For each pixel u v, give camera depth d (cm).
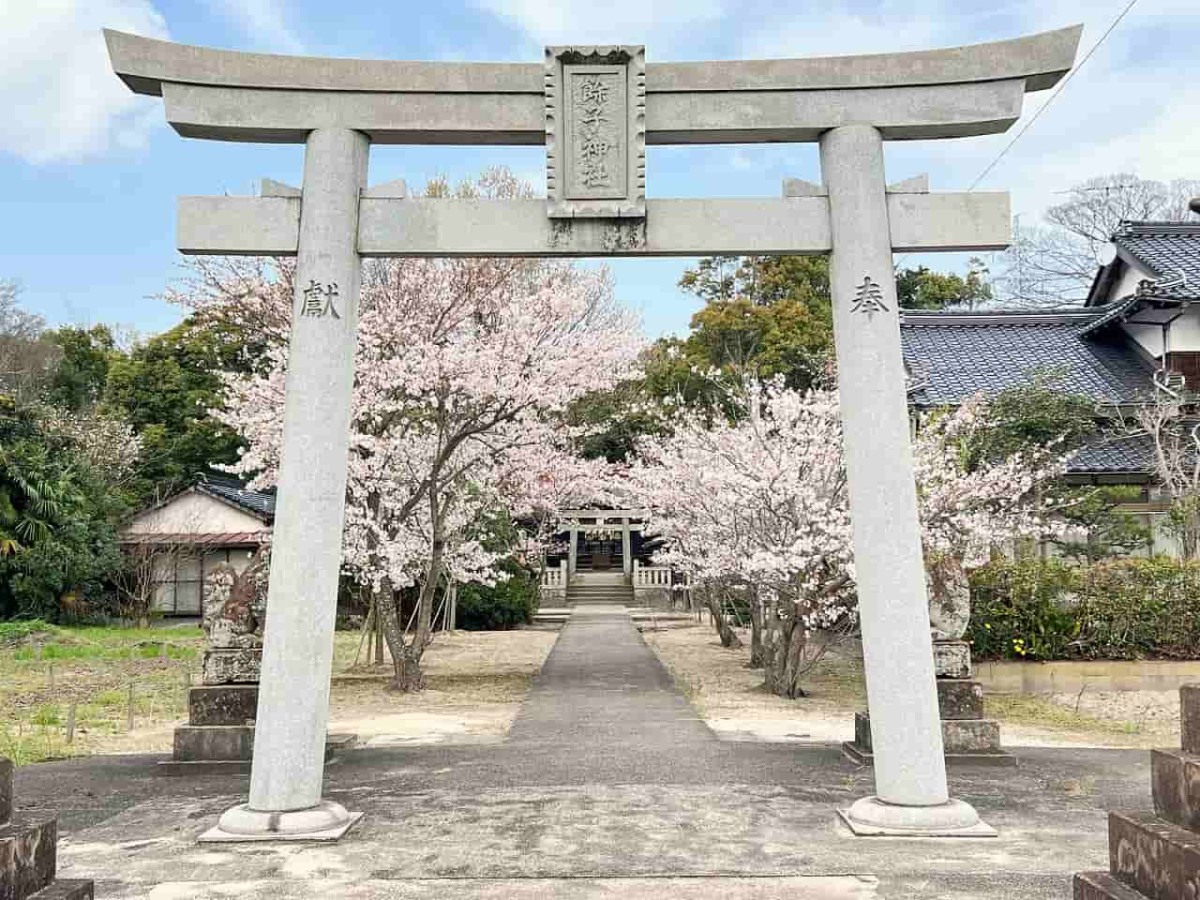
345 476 627
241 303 1588
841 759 844
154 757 898
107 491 2623
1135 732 1098
